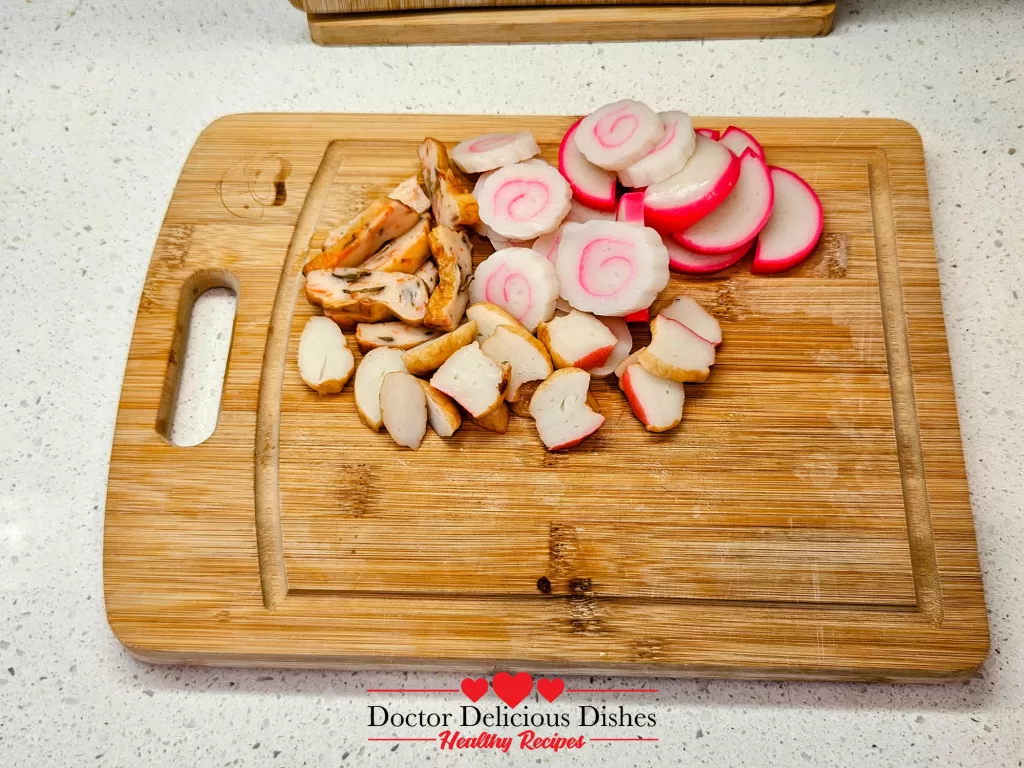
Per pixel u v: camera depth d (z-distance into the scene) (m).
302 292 0.33
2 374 0.34
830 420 0.30
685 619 0.28
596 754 0.28
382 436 0.30
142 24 0.41
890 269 0.32
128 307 0.35
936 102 0.38
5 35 0.41
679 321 0.31
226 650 0.28
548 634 0.28
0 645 0.30
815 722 0.28
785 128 0.35
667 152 0.31
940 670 0.27
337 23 0.39
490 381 0.29
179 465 0.30
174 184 0.38
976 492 0.31
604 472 0.30
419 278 0.31
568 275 0.31
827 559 0.29
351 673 0.29
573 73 0.39
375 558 0.29
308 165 0.35
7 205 0.37
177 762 0.28
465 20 0.39
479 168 0.33
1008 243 0.35
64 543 0.31
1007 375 0.33
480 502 0.29
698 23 0.39
